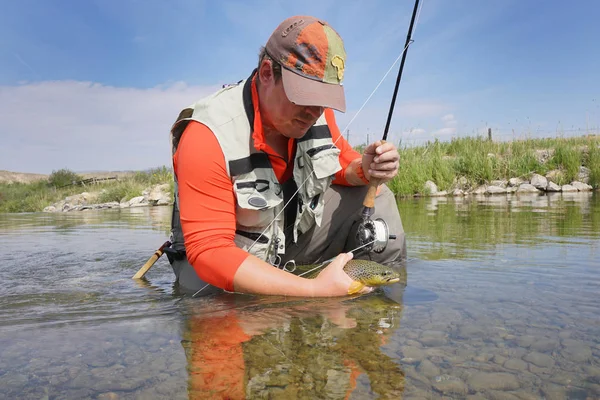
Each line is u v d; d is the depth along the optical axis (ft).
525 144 48.34
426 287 7.67
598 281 7.70
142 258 12.56
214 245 7.07
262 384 4.19
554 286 7.46
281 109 6.84
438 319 5.97
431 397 3.90
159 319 6.43
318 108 6.65
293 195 8.17
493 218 18.21
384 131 8.66
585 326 5.53
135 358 4.90
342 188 9.50
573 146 43.83
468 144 49.19
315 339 5.33
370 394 3.97
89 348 5.26
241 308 6.80
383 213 9.68
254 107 7.26
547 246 11.12
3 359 4.97
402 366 4.52
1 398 4.05
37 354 5.10
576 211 19.84
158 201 49.49
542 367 4.43
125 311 6.99
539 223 15.93
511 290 7.30
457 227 15.62
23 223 26.68
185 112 7.70
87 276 10.18
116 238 17.19
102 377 4.43
